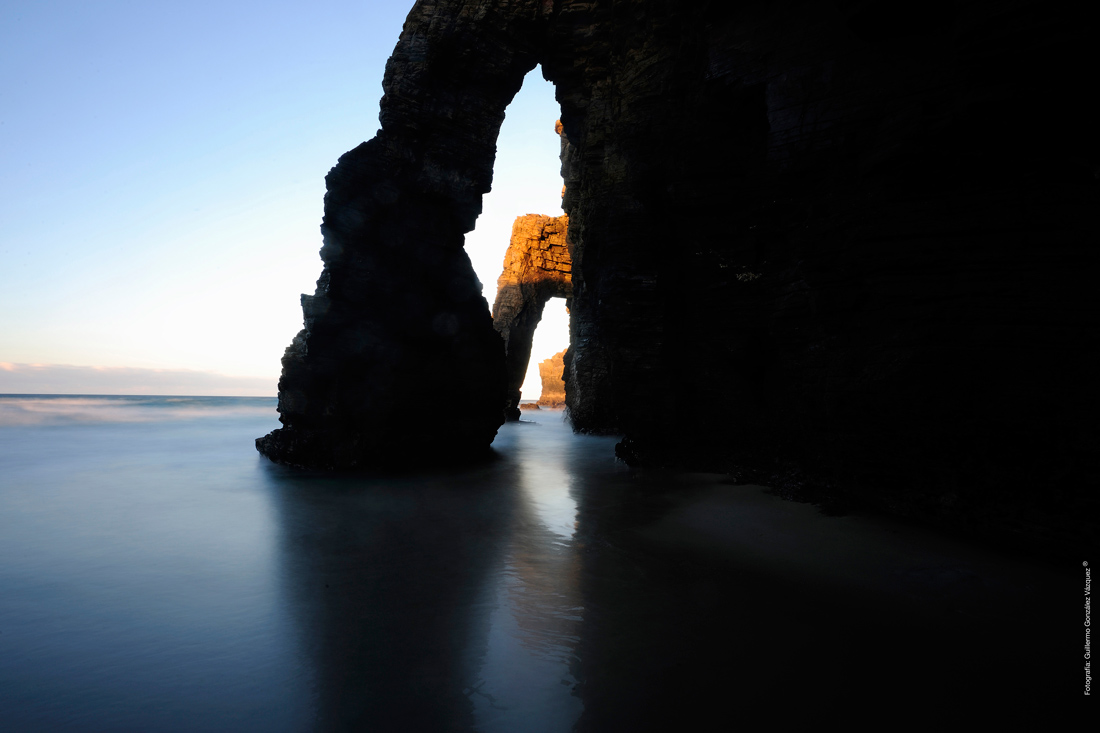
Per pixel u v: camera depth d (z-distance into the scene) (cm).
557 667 560
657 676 542
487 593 762
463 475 1756
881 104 1168
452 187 2050
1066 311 881
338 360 1888
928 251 1027
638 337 1864
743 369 1709
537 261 4388
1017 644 600
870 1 1071
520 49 2117
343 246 1877
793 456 1488
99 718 475
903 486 1087
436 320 2034
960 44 905
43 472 1817
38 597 748
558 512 1237
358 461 1845
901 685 522
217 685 529
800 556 898
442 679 539
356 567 873
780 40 1384
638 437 1934
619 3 1911
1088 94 834
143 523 1151
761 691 513
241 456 2227
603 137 2075
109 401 8019
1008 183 953
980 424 955
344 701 502
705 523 1117
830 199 1260
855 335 1183
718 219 1688
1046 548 843
